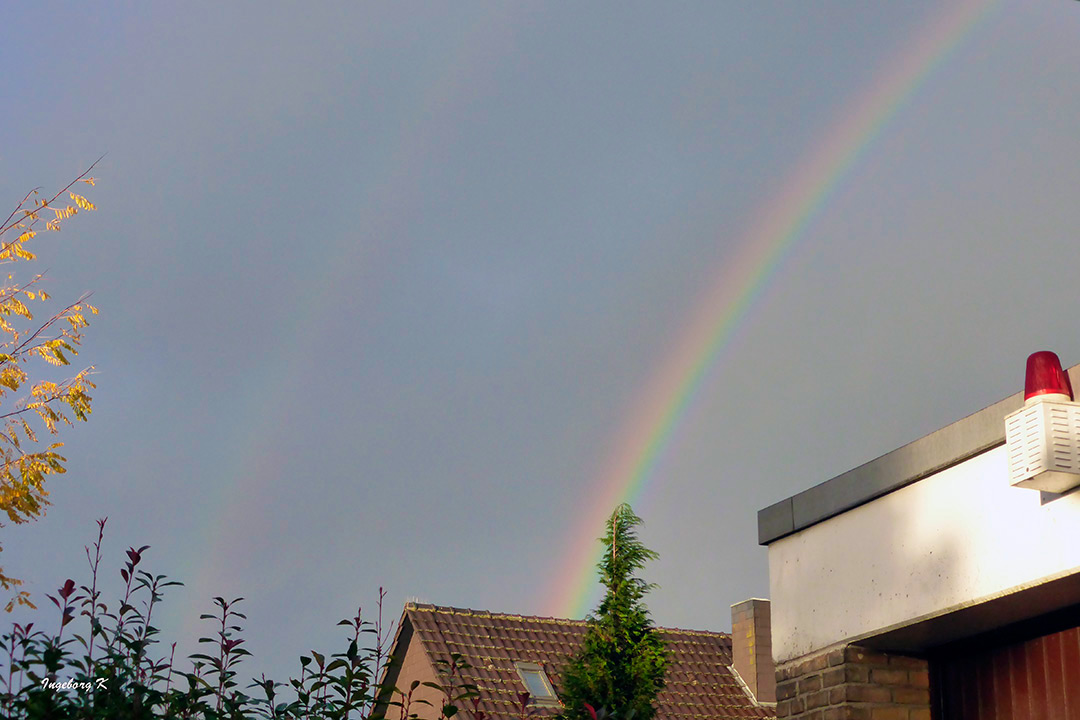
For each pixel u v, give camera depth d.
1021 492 4.83
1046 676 5.20
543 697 16.59
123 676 3.86
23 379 5.46
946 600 5.16
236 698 4.05
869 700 5.70
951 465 5.23
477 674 16.66
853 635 5.73
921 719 5.74
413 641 17.39
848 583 5.84
